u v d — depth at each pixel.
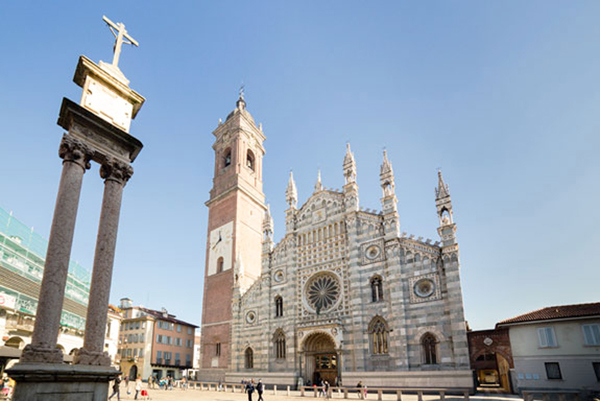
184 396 42.94
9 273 41.56
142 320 79.94
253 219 72.62
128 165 17.03
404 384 40.09
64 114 15.55
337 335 45.72
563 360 35.53
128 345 80.19
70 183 14.61
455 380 37.47
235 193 70.44
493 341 38.84
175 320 86.88
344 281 49.22
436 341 40.00
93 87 16.95
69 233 14.19
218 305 64.00
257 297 57.41
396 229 46.59
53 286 13.35
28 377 11.84
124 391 49.97
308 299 52.06
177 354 85.00
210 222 73.81
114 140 16.83
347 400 36.81
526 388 36.34
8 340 41.06
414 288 43.03
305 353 49.03
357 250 49.09
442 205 43.97
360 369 43.53
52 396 12.27
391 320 43.34
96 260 15.12
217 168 78.12
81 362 13.53
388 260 45.69
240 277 61.19
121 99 18.03
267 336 53.50
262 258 59.22
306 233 55.81
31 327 42.91
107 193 16.22
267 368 51.72
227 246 67.69
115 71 18.03
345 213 51.97
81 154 15.18
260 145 81.50
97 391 13.48
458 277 40.38
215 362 60.50
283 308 53.94
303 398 39.28
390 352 42.38
